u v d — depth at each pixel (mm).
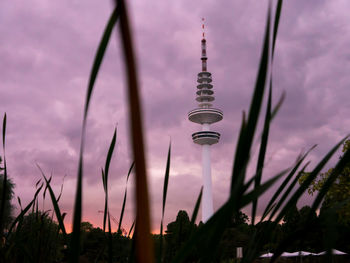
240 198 623
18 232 1466
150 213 258
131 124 257
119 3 259
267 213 909
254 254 815
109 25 518
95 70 540
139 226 258
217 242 569
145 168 258
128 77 258
